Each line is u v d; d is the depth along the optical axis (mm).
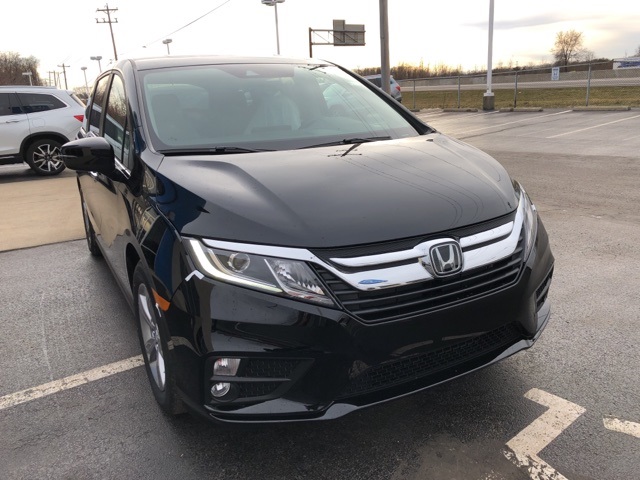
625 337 3379
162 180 2512
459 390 2877
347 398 2137
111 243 3504
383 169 2594
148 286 2504
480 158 2963
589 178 8352
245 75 3574
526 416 2639
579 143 12289
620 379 2924
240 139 3018
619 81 30484
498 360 2438
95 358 3434
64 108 11602
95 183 3912
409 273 2100
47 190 9734
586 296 4012
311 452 2459
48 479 2355
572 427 2541
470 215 2299
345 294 2053
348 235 2090
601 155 10430
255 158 2697
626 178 8219
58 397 2998
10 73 101000
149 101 3152
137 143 2918
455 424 2602
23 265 5391
